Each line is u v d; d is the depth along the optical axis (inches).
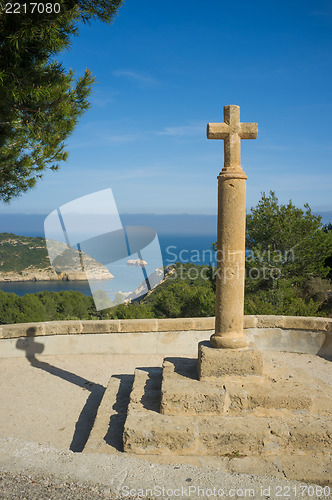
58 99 202.4
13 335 241.4
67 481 96.3
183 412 143.0
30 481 95.3
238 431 133.3
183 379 155.6
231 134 150.9
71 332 247.9
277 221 596.1
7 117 190.9
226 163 153.1
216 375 152.9
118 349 251.4
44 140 214.1
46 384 207.3
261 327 260.5
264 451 132.6
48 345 247.8
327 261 677.3
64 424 166.1
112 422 154.3
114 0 185.9
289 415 143.7
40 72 194.9
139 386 167.6
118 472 101.3
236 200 151.3
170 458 130.0
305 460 130.2
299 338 257.8
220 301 156.4
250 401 144.2
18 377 215.6
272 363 178.7
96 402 187.3
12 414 174.4
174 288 568.1
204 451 132.1
